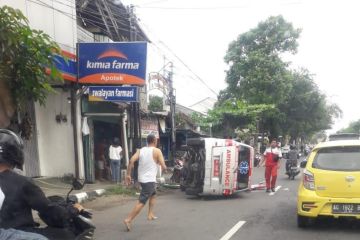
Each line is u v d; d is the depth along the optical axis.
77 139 17.17
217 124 41.16
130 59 16.42
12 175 3.94
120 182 19.20
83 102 17.94
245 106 40.81
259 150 48.56
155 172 10.02
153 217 11.02
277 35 43.53
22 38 7.53
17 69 7.78
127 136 22.95
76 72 16.53
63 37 17.17
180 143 34.00
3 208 3.80
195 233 9.28
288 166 23.84
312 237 8.79
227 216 11.44
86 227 4.22
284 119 49.97
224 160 15.16
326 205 9.15
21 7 14.70
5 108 8.12
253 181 22.72
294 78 52.88
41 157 16.38
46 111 16.66
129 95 16.47
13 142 4.01
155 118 27.98
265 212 12.07
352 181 9.03
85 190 15.51
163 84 28.11
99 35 23.05
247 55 43.56
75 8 18.55
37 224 4.15
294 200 14.62
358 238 8.66
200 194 15.48
